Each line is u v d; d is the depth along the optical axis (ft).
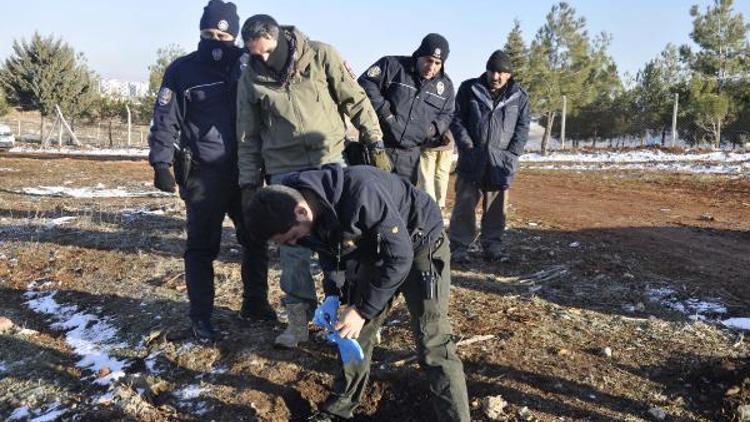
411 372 12.60
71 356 14.47
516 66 93.71
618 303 16.14
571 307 15.80
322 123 12.61
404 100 15.42
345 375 11.00
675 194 38.58
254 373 12.93
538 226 25.98
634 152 70.79
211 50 13.58
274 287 17.39
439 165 19.25
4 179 42.73
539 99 93.04
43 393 13.05
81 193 36.91
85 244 22.63
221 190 13.93
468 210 19.17
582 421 11.05
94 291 17.84
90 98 107.96
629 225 26.86
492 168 18.72
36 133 127.13
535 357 13.01
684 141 111.14
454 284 17.44
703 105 86.89
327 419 11.21
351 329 9.34
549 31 93.66
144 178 45.27
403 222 9.06
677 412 11.20
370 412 12.31
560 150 78.89
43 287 18.49
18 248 22.31
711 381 12.01
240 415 11.90
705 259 20.68
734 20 92.38
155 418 11.97
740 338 13.84
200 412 12.07
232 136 13.75
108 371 13.53
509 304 15.90
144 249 21.74
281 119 12.63
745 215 30.40
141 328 15.17
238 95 13.02
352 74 12.94
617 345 13.57
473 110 18.63
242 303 15.43
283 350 13.60
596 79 98.32
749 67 92.38
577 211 30.76
